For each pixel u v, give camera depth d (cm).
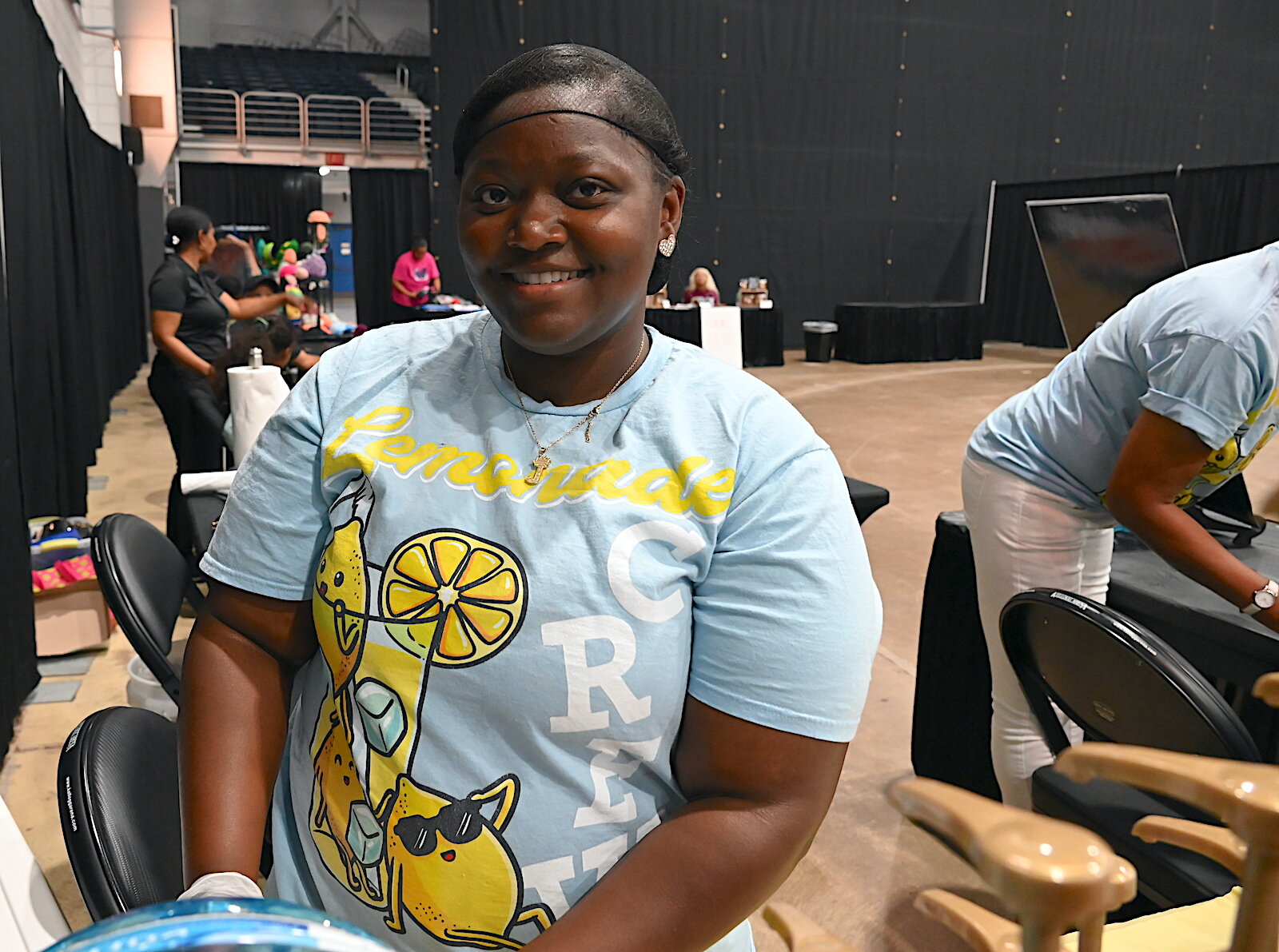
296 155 1430
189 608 309
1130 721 124
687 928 66
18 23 340
